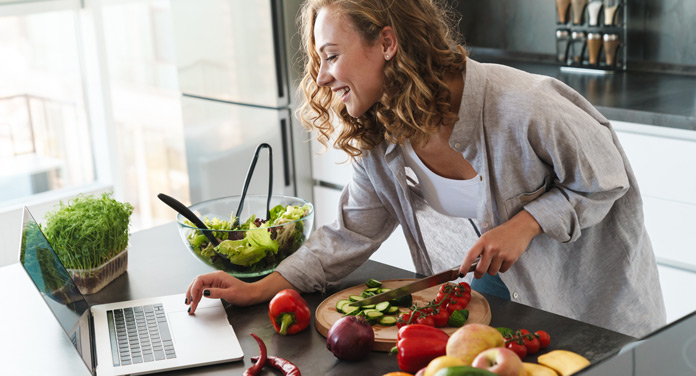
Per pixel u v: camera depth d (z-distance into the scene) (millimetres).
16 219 3338
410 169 1719
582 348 1183
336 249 1537
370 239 1574
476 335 1004
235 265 1494
